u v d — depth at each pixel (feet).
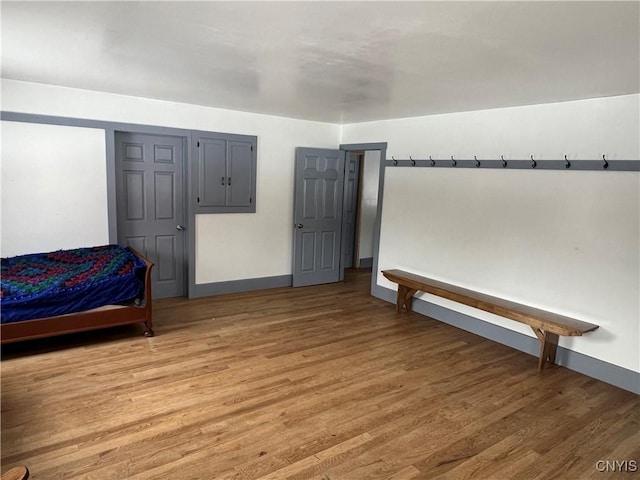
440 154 14.99
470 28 6.76
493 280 13.48
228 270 17.61
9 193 12.91
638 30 6.41
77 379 9.98
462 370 11.34
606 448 8.16
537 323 11.30
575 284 11.49
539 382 10.84
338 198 19.93
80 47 8.74
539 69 8.78
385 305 17.01
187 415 8.65
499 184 13.16
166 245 16.52
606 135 10.71
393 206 17.01
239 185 17.29
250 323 14.24
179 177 16.31
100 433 7.95
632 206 10.34
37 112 12.99
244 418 8.63
